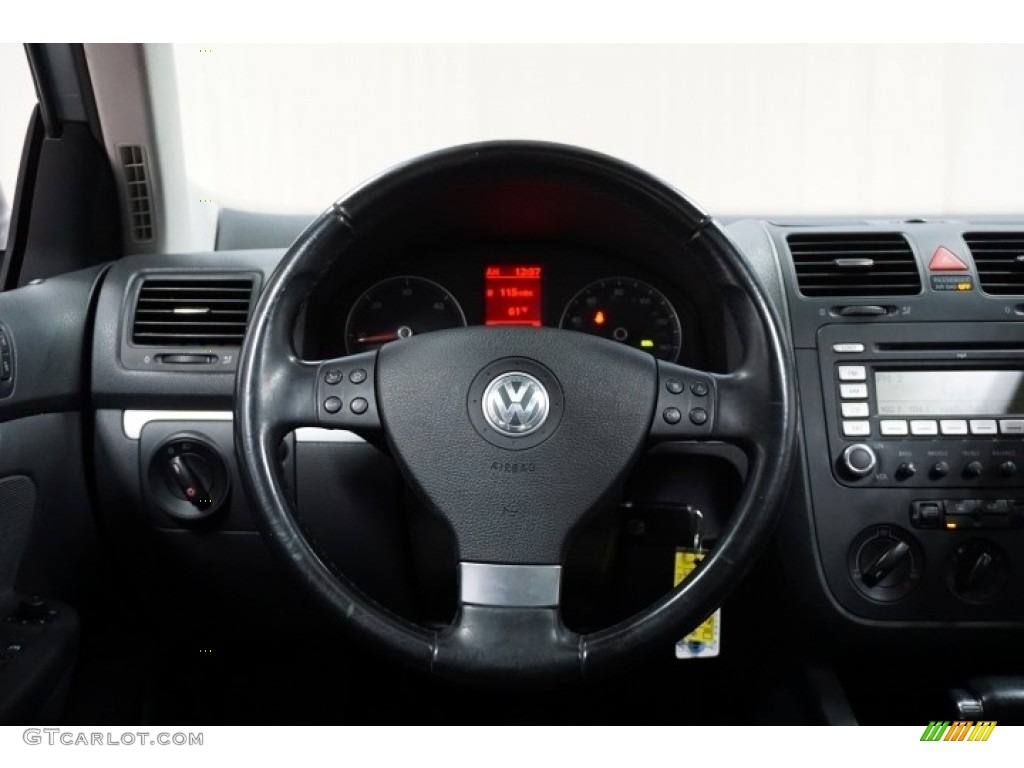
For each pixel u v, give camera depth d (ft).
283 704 4.80
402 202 3.11
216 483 4.00
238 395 2.98
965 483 3.67
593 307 3.96
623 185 3.04
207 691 4.78
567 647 2.81
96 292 4.21
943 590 3.67
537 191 3.41
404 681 4.70
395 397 3.01
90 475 4.13
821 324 3.84
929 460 3.68
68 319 4.00
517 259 3.98
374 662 4.64
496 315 3.99
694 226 3.01
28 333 3.71
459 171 3.06
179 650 4.65
